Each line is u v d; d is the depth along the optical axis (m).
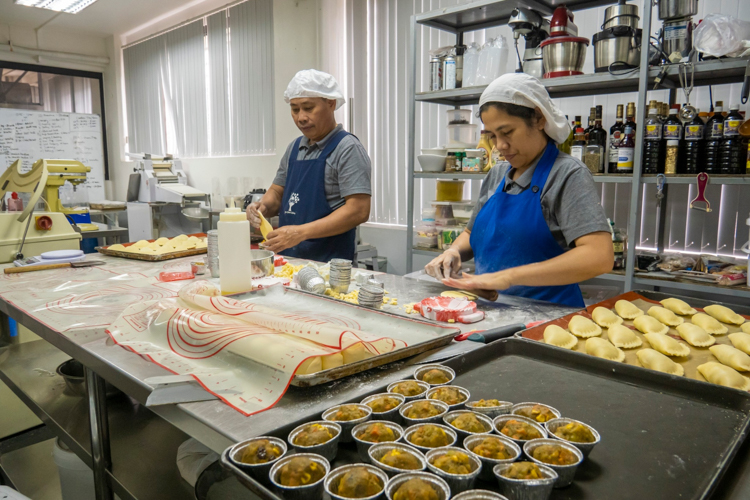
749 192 2.29
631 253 2.12
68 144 5.99
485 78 2.59
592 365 0.86
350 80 3.96
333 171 2.20
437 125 3.45
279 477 0.54
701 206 1.95
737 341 1.04
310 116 2.18
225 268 1.26
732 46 1.81
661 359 0.93
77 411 1.40
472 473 0.53
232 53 4.61
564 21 2.24
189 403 0.73
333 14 3.98
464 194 3.36
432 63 2.83
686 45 1.99
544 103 1.34
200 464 1.16
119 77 6.12
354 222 2.15
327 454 0.59
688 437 0.65
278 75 4.20
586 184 1.36
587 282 2.69
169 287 1.44
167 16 5.28
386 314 1.05
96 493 1.20
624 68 2.06
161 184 4.43
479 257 1.63
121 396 1.60
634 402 0.75
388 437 0.62
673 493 0.54
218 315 1.01
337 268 1.39
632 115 2.18
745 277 1.97
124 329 1.03
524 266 1.30
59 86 5.95
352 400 0.72
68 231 2.31
